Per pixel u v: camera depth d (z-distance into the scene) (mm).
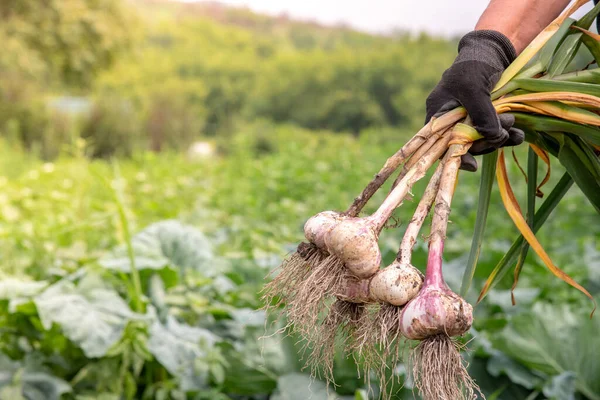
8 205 5906
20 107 17891
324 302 1654
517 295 3842
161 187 8359
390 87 47750
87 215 5496
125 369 2824
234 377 2934
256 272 4203
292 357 2973
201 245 3824
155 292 3311
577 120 1766
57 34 29516
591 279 4223
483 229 1900
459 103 1728
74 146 5934
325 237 1594
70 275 3295
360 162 11406
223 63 55156
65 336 2789
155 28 68000
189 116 20281
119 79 48094
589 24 1911
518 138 1771
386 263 3742
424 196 1637
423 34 54188
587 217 7320
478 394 3004
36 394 2738
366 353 1687
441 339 1512
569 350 3008
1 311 3016
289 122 48312
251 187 8828
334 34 94000
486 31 1808
